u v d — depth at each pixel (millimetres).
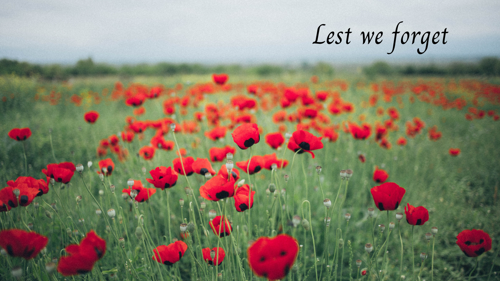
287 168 2109
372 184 2182
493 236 1677
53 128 3395
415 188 2123
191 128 2176
